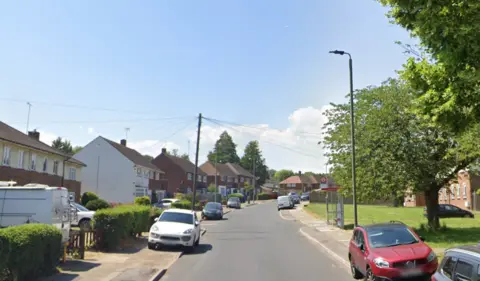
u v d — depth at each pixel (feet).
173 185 289.33
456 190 183.01
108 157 207.41
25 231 32.45
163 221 66.64
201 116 138.41
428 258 36.24
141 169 220.84
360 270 40.50
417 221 115.24
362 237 41.78
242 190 399.44
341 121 94.53
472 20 25.96
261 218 149.69
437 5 26.22
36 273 35.83
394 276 35.17
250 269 47.39
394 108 75.05
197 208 191.21
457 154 70.64
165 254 57.72
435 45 28.07
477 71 26.89
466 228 86.48
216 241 78.69
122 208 65.57
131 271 42.83
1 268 28.58
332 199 123.75
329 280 41.14
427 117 34.40
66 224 48.39
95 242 57.62
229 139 469.98
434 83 33.04
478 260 19.93
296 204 259.39
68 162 152.15
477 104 31.42
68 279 37.27
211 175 360.89
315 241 76.54
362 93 85.05
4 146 108.47
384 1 31.63
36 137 157.58
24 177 117.80
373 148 77.92
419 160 73.51
